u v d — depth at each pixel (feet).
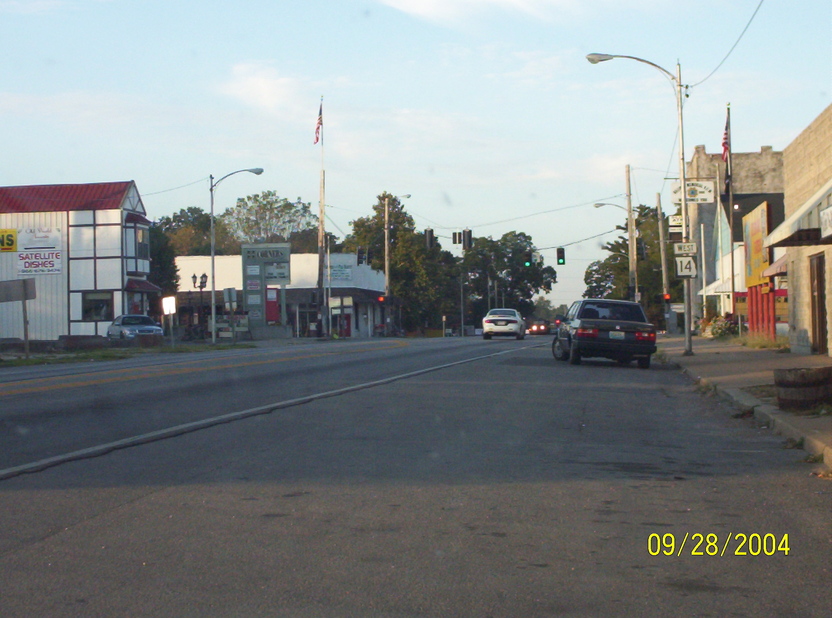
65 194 185.98
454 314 360.48
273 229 404.98
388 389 50.52
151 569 17.25
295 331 239.71
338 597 15.75
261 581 16.58
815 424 34.35
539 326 228.84
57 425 35.45
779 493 24.54
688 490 24.85
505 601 15.67
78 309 182.19
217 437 32.76
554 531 20.30
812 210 38.37
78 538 19.38
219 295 247.70
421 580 16.72
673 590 16.47
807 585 16.88
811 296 72.28
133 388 50.52
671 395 50.93
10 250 179.22
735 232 171.42
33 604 15.34
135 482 24.97
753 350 86.63
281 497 23.25
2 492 23.70
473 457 29.32
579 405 44.73
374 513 21.66
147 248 193.16
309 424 36.22
